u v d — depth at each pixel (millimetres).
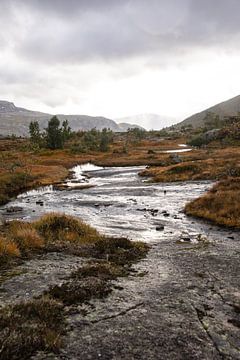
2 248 15375
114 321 9844
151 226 26156
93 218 30141
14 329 8492
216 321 10133
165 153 114312
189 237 22203
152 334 9227
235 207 28188
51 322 9227
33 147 136625
